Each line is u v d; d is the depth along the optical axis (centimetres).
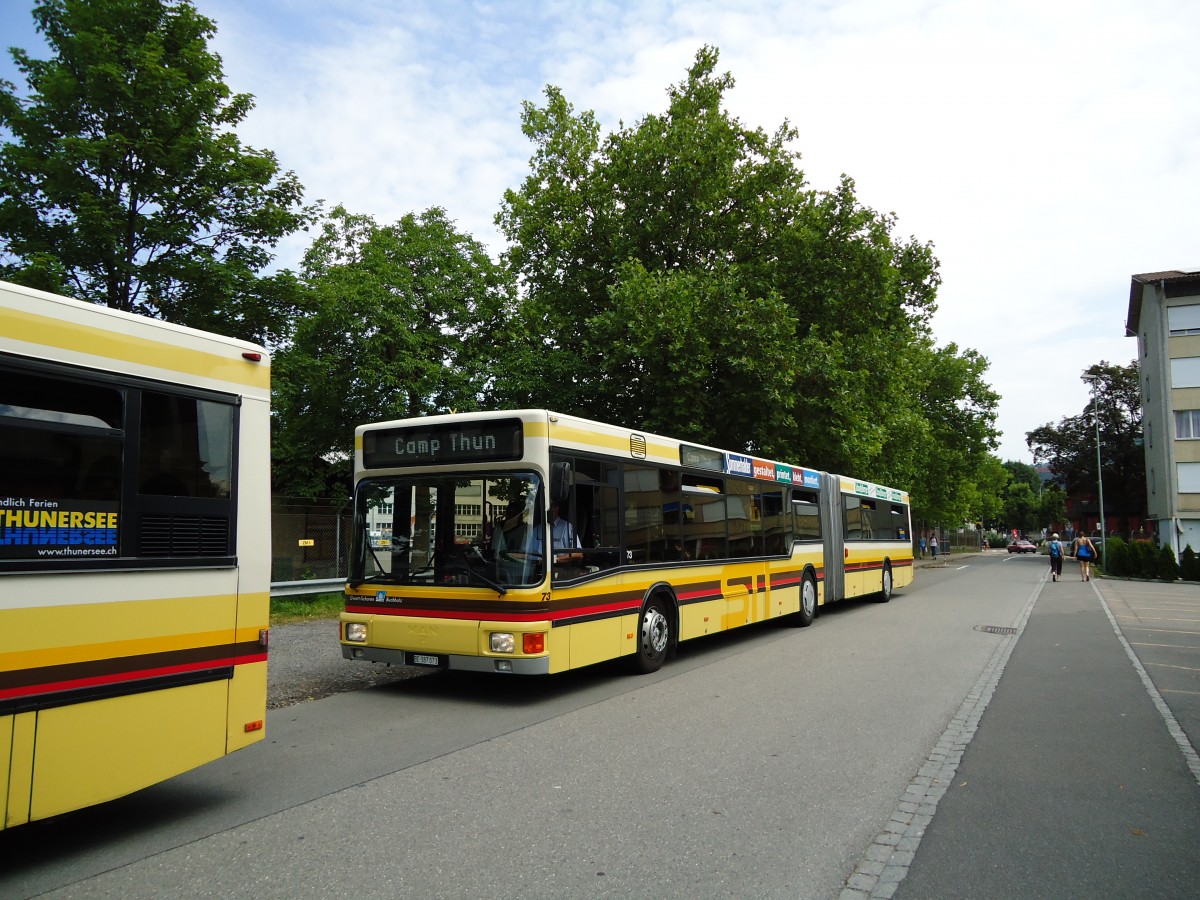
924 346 3403
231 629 492
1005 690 884
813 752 629
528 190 2330
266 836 452
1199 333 4125
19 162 1331
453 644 795
